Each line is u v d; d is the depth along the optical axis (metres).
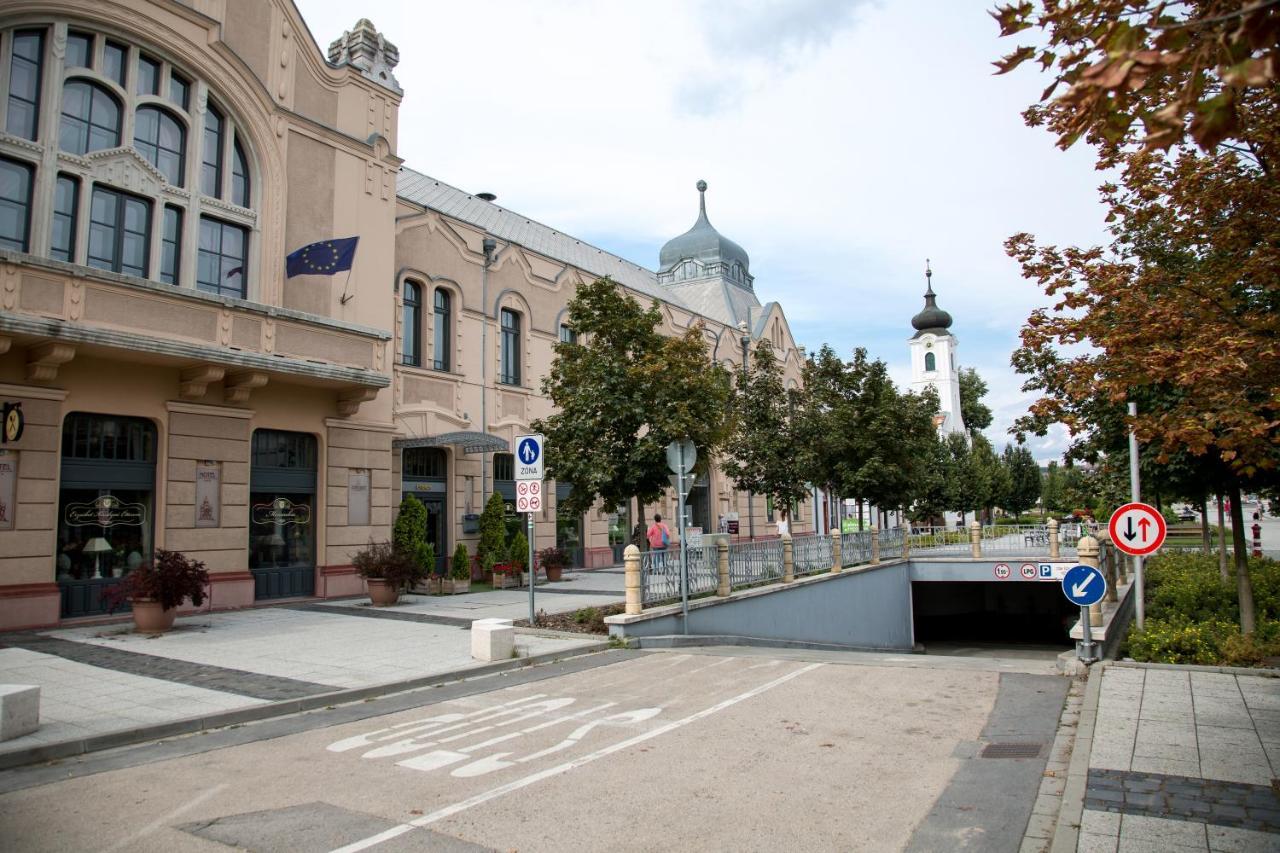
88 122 14.70
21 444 13.14
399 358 20.70
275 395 17.03
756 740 6.98
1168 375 6.44
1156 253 10.33
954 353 70.00
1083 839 4.68
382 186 19.84
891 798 5.52
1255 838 4.67
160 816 5.25
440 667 10.02
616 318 14.58
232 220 16.69
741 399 24.34
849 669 10.41
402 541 18.94
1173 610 16.44
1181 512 57.16
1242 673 9.32
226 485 15.93
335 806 5.41
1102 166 7.44
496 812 5.28
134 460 14.84
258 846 4.75
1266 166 5.77
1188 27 2.76
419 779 5.98
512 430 24.12
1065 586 10.38
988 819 5.13
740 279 46.75
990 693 8.84
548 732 7.28
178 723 7.31
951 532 30.44
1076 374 8.02
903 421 24.88
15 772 6.19
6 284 12.30
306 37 18.39
